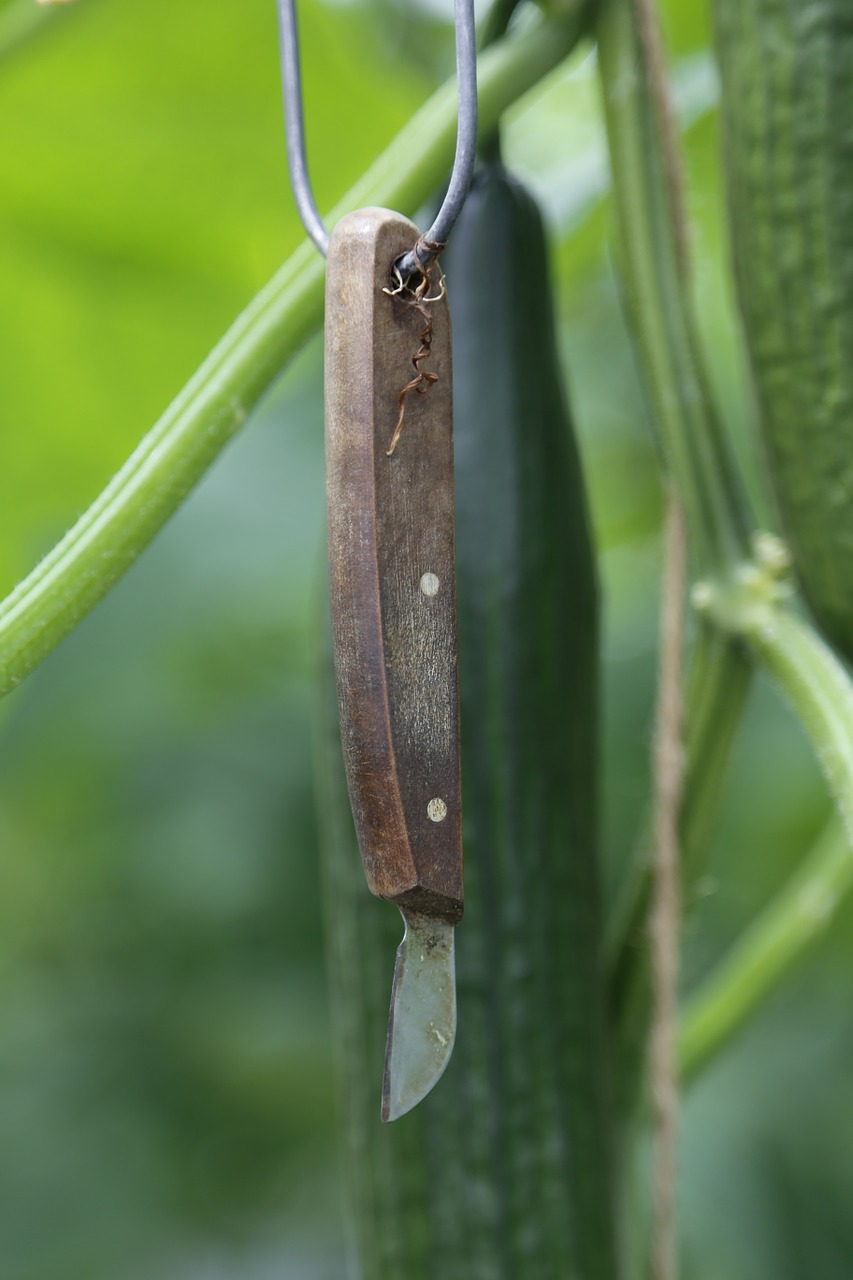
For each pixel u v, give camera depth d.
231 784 1.85
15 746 1.77
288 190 1.24
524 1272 0.82
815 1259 1.73
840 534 0.81
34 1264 1.98
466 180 0.62
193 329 1.29
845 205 0.79
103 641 1.75
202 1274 2.01
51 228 1.24
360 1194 0.84
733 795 1.79
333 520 0.62
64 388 1.29
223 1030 1.98
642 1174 1.67
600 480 1.82
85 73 1.17
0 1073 2.08
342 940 0.84
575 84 1.49
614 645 1.86
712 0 0.81
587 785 0.83
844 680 0.77
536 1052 0.82
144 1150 2.04
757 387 0.82
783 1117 1.77
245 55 1.17
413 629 0.62
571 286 1.43
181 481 0.73
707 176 1.30
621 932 0.84
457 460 0.81
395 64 1.35
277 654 1.86
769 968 0.94
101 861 1.99
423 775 0.62
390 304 0.62
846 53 0.79
